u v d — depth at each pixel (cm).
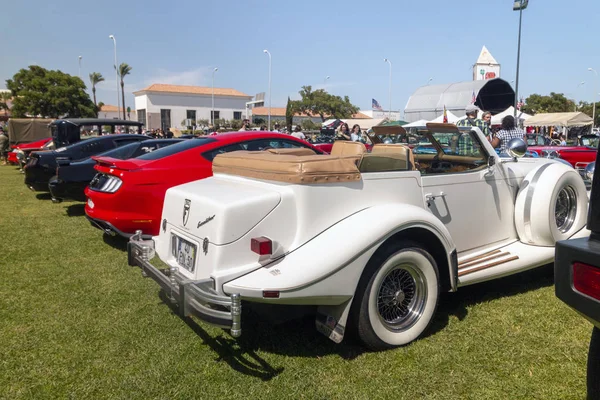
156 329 334
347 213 288
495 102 3403
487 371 271
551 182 384
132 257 337
